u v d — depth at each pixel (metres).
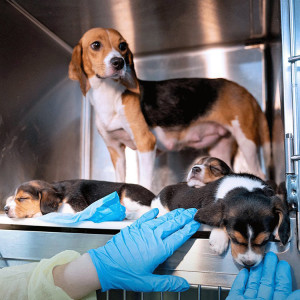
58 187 1.17
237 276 0.81
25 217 1.05
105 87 1.50
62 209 1.12
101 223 0.96
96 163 1.67
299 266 0.81
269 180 1.47
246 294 0.78
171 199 1.11
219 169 1.12
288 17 0.85
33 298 0.81
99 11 1.49
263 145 1.66
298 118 0.83
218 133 1.66
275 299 0.76
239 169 1.63
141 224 0.92
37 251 0.96
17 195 1.08
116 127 1.54
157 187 1.62
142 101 1.58
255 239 0.79
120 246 0.86
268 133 1.66
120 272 0.83
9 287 0.85
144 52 1.77
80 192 1.18
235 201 0.85
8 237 0.98
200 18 1.54
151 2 1.43
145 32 1.64
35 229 1.05
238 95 1.68
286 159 0.83
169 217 0.93
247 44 1.72
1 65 1.31
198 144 1.64
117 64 1.41
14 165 1.34
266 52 1.69
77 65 1.50
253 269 0.82
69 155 1.63
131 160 1.61
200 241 0.86
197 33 1.65
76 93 1.70
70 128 1.65
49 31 1.58
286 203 0.83
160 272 0.88
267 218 0.80
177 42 1.72
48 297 0.81
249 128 1.65
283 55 0.85
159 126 1.61
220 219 0.84
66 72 1.67
